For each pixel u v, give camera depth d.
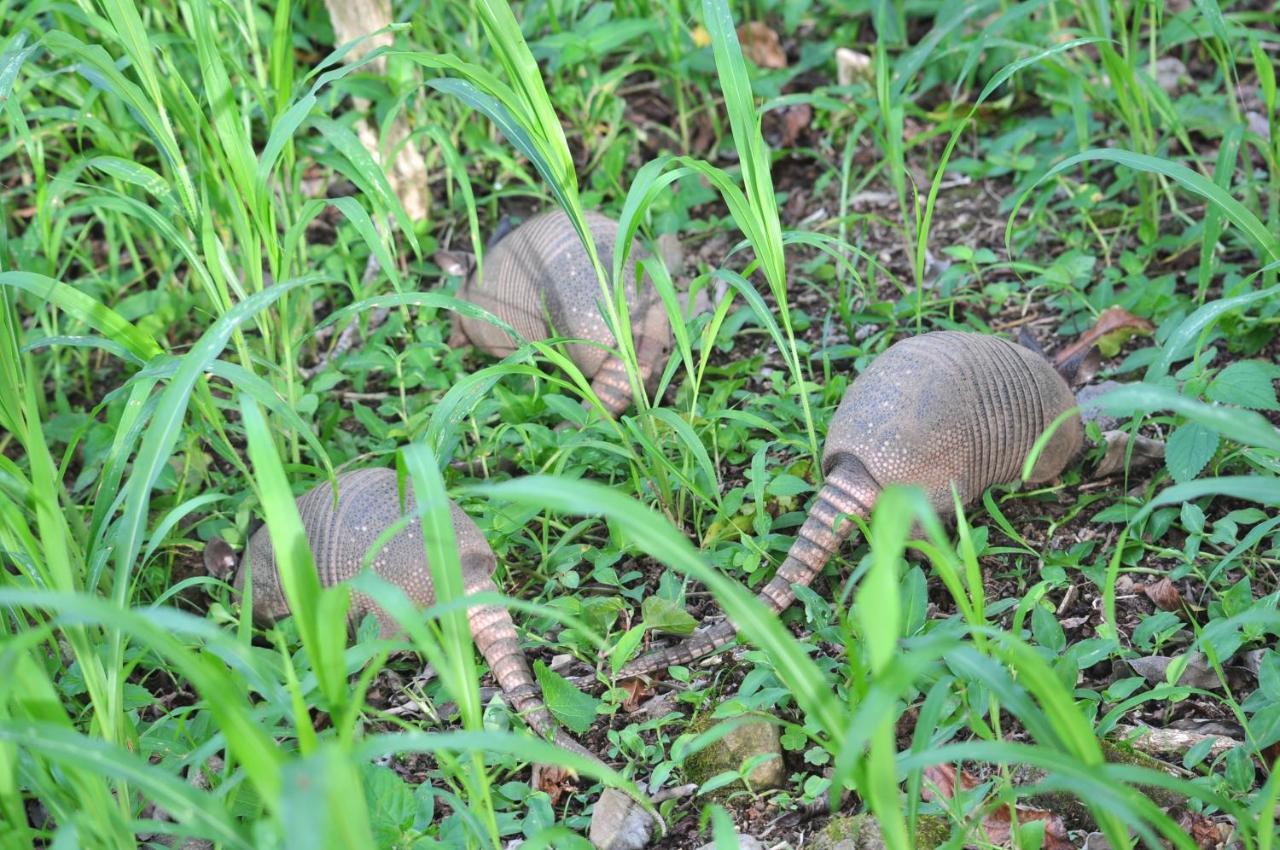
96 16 4.12
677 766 3.24
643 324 4.48
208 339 2.94
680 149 6.03
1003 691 2.21
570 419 4.19
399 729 3.48
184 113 4.34
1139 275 4.79
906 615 3.38
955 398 3.63
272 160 3.76
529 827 2.99
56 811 2.69
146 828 2.38
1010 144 5.45
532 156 3.69
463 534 3.52
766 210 3.66
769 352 4.86
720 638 3.50
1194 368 3.78
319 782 1.68
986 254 4.89
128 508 2.82
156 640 2.01
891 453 3.57
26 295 5.24
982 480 3.76
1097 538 3.82
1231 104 4.96
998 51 5.88
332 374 4.45
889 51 6.15
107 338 3.83
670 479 4.09
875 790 2.13
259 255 4.21
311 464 4.50
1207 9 4.18
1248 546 3.35
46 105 5.98
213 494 3.24
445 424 3.69
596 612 3.67
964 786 3.09
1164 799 2.95
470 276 4.93
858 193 5.65
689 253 5.46
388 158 4.80
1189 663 3.29
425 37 5.80
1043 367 3.85
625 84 6.43
